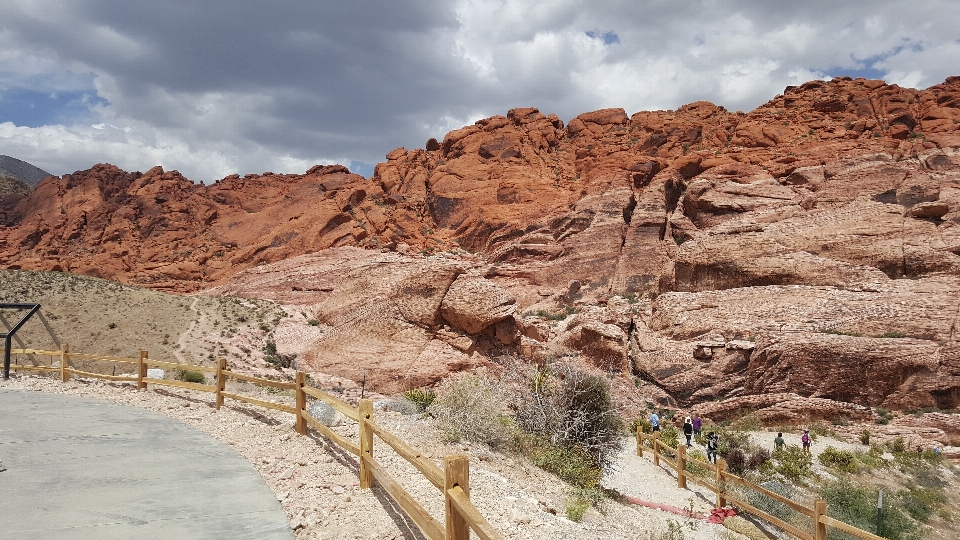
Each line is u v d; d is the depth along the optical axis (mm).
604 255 66375
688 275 53156
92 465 6957
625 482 17922
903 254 46500
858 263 47750
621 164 79812
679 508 14742
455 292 42625
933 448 28859
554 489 10555
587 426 15016
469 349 41531
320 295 63844
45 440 7965
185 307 52094
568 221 70938
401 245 80250
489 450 11414
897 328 38562
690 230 66250
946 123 78000
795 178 67938
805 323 41594
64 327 42562
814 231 51000
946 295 39812
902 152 69125
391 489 5703
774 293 46094
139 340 42938
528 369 16219
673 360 42906
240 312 53469
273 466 7438
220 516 5535
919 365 35000
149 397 11953
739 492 15672
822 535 10352
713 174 71438
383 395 37812
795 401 35375
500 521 6941
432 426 11562
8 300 44938
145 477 6582
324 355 43188
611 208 70500
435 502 6707
